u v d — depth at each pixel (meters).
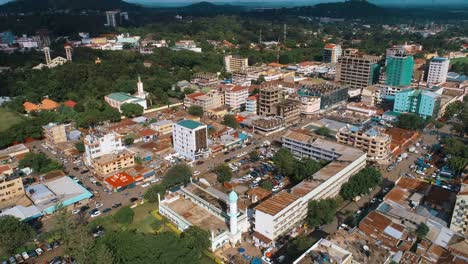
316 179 181.38
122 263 132.62
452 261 135.12
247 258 147.75
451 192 184.12
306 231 164.62
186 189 185.50
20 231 149.88
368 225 156.88
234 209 151.25
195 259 137.62
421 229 152.50
